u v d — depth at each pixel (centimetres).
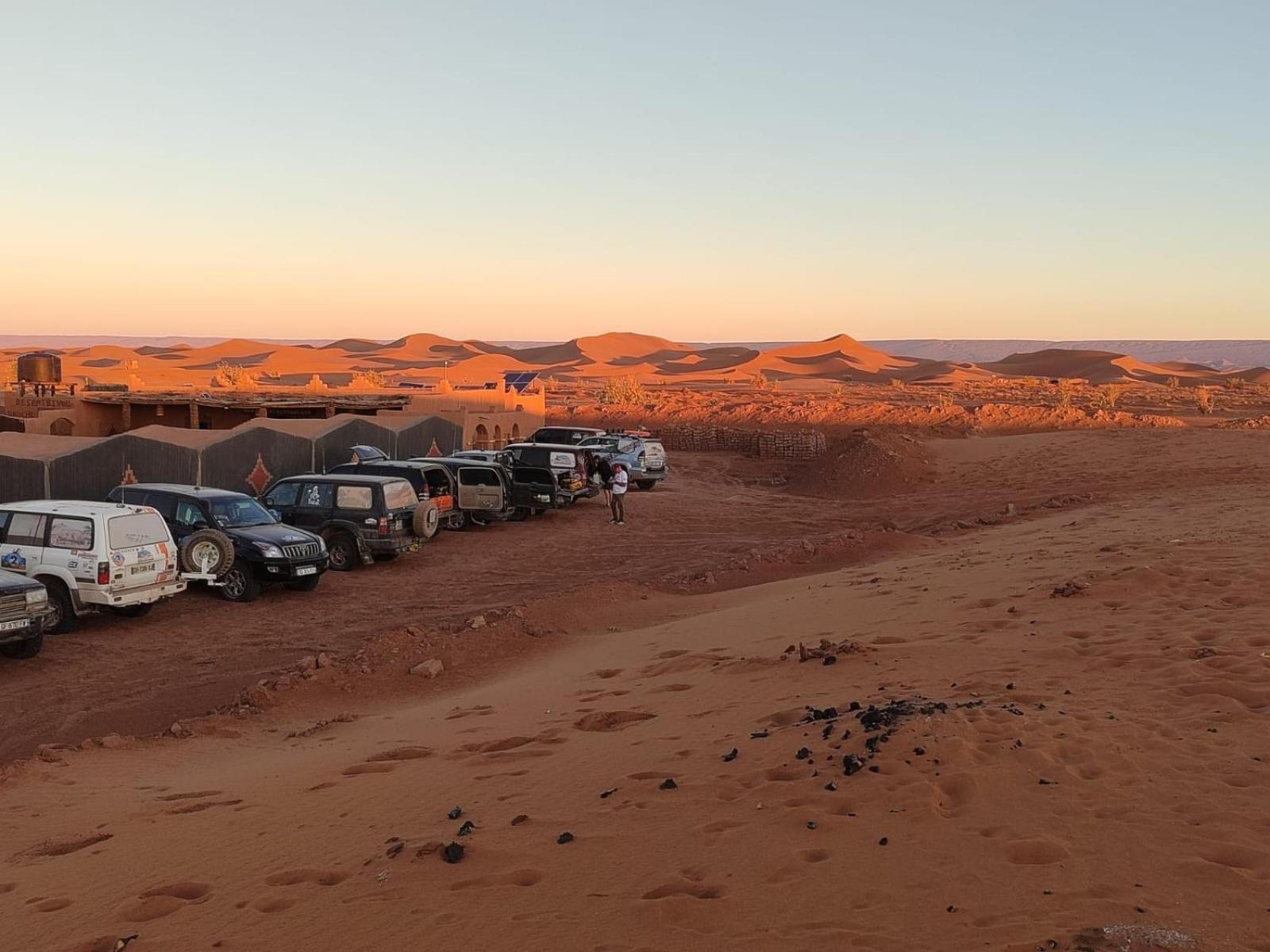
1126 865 423
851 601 1273
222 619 1539
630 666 1084
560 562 2122
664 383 15262
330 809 655
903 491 3322
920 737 589
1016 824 474
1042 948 355
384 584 1850
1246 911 376
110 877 571
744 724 729
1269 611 906
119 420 3525
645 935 403
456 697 1095
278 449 2497
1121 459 3362
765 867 454
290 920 465
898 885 422
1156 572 1102
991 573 1319
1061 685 735
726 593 1688
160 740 972
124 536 1441
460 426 3384
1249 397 9281
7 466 1969
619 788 610
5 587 1227
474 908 452
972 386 13750
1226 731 599
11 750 986
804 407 6003
